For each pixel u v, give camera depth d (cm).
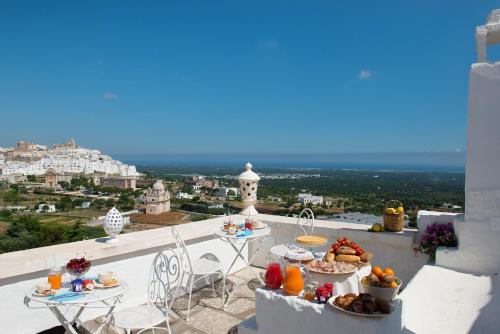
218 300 415
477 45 347
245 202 591
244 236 413
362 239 449
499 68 326
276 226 524
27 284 313
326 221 518
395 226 437
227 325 353
